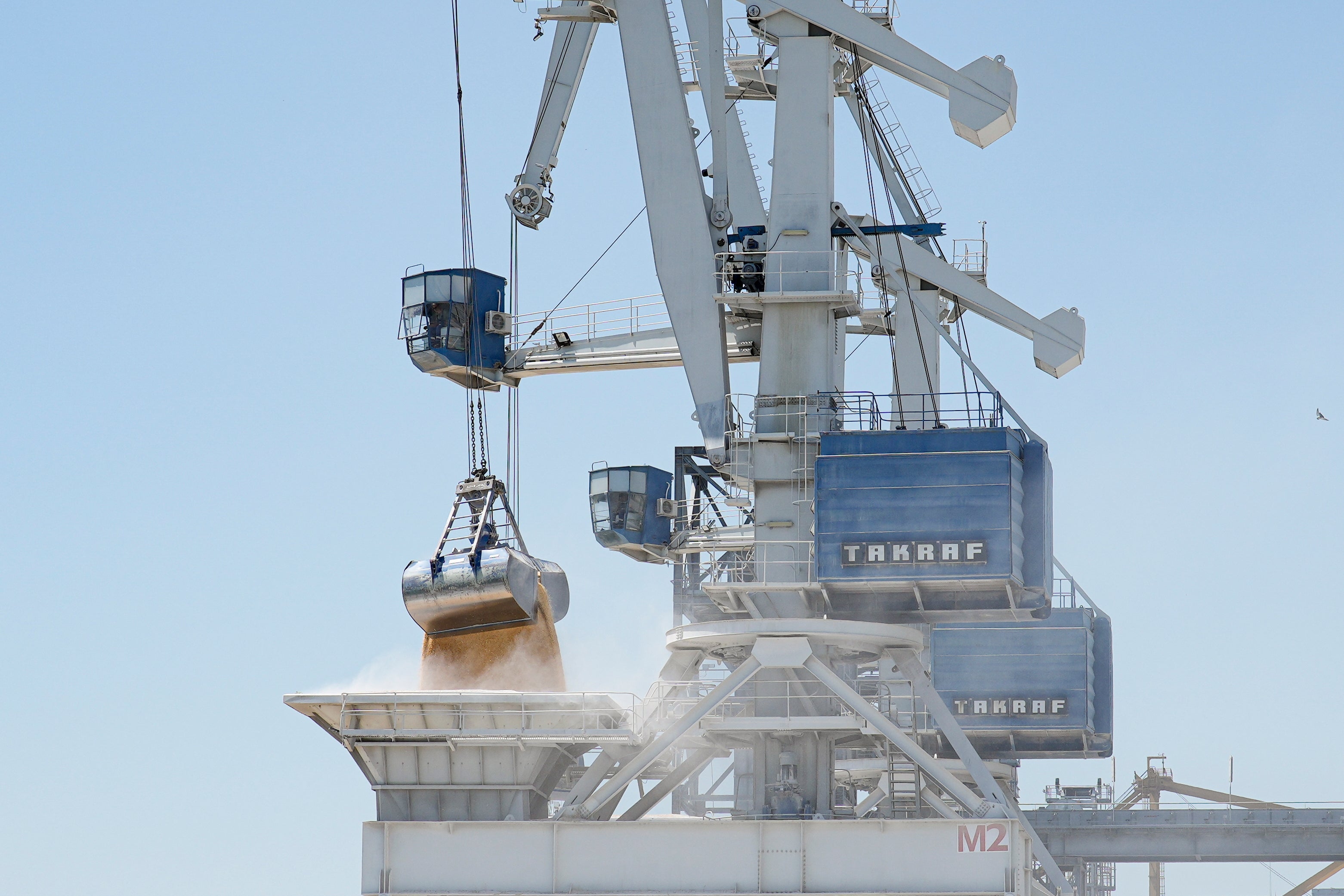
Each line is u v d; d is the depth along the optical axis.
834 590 126.62
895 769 128.50
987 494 124.44
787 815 123.19
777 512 134.88
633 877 119.38
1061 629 176.00
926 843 117.06
